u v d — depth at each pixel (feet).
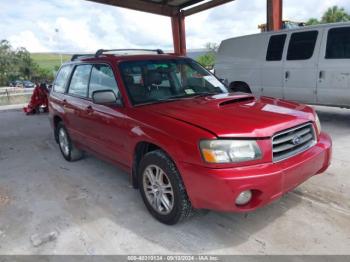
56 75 19.56
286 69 25.25
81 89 15.80
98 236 10.52
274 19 29.01
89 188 14.38
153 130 10.56
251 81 28.22
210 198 9.13
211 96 12.98
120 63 13.35
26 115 38.93
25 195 13.98
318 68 23.20
